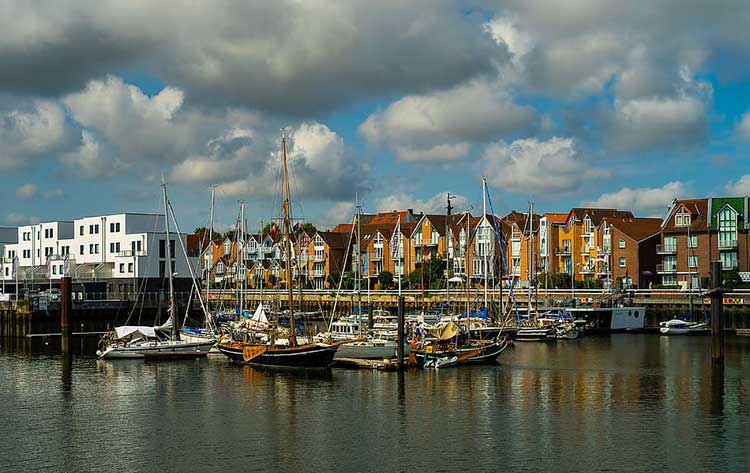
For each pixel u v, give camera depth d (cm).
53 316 11481
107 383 6656
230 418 5275
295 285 15762
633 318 11838
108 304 12050
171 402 5809
